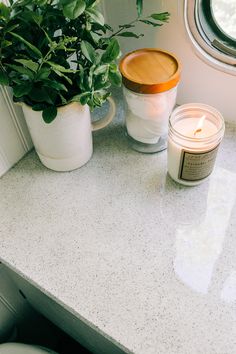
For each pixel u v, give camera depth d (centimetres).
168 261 51
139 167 64
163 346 44
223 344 44
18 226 57
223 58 63
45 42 45
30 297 75
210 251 52
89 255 53
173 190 60
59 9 45
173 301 47
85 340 72
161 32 65
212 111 59
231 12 61
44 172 65
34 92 48
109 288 49
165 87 56
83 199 60
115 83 52
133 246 53
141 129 64
